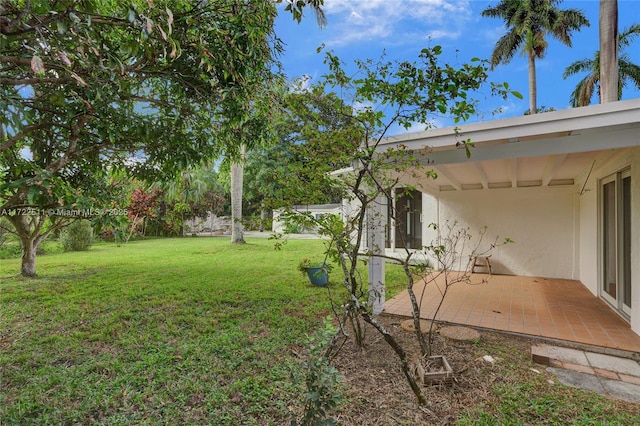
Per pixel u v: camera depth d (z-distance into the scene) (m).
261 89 3.96
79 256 11.59
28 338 3.97
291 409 2.51
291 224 3.27
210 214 25.44
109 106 2.95
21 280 7.30
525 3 17.08
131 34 2.50
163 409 2.54
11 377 3.06
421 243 9.72
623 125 3.12
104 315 4.82
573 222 7.46
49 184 2.21
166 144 3.40
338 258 2.93
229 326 4.35
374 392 2.76
